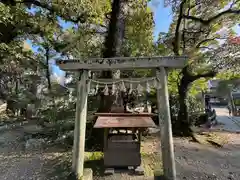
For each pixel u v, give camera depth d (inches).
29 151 202.7
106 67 123.7
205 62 274.4
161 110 119.3
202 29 286.0
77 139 122.5
